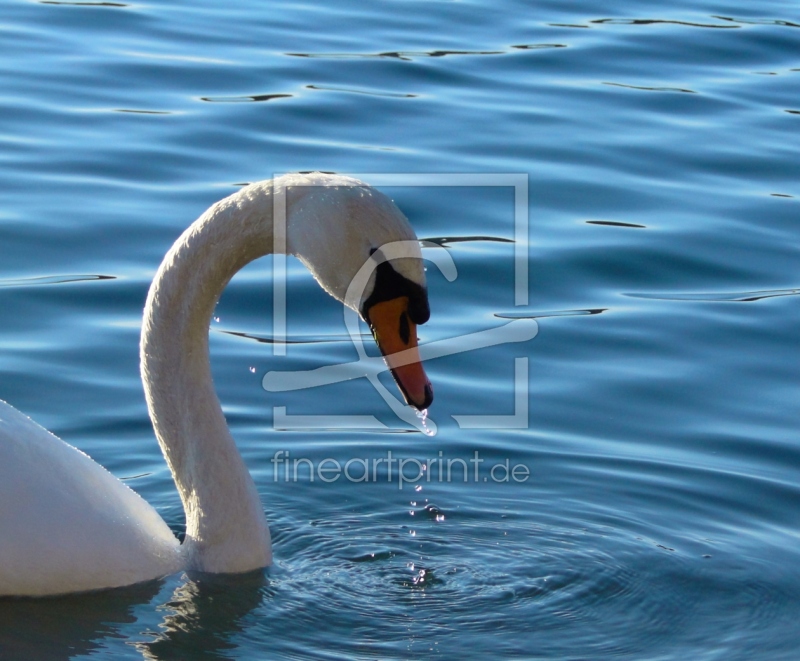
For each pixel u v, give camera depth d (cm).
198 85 1498
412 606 725
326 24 1745
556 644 687
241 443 917
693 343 1042
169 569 741
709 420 948
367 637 689
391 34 1714
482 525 830
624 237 1209
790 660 670
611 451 914
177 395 737
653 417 953
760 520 835
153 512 767
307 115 1427
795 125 1479
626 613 723
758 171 1360
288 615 710
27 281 1078
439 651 677
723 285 1139
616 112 1495
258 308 1084
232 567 741
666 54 1689
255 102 1456
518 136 1409
